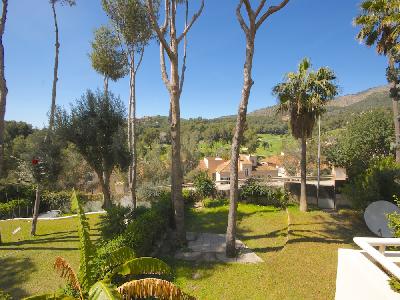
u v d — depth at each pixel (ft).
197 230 44.60
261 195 58.75
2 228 49.21
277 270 29.45
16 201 67.82
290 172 118.01
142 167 103.09
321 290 25.25
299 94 46.80
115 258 19.35
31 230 44.21
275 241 38.58
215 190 63.00
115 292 13.66
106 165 47.67
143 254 30.32
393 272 11.48
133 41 53.62
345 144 81.00
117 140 45.50
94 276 18.12
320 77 46.55
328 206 55.77
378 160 58.95
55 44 45.52
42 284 27.53
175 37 38.11
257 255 34.12
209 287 26.84
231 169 33.53
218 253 34.91
